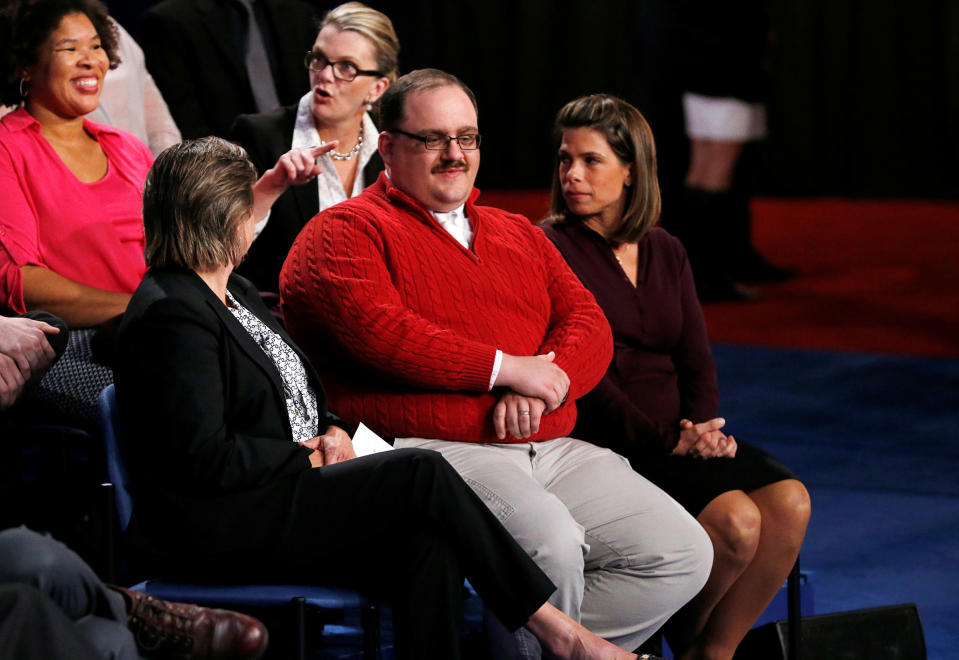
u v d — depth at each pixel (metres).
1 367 10.02
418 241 10.20
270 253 12.36
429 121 10.14
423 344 9.81
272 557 8.72
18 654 6.70
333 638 11.47
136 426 8.62
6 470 10.86
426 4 44.66
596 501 9.98
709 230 28.44
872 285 30.58
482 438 10.09
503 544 8.76
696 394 11.86
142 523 8.74
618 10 44.44
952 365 23.41
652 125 27.36
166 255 8.92
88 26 11.38
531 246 10.98
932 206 43.06
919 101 43.69
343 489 8.75
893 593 13.08
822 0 43.62
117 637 7.48
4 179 11.20
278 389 9.12
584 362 10.51
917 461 17.81
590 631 9.72
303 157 10.73
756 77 26.77
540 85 45.50
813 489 16.58
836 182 45.03
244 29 15.39
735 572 10.38
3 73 11.27
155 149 14.11
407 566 8.69
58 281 11.12
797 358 23.94
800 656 10.10
